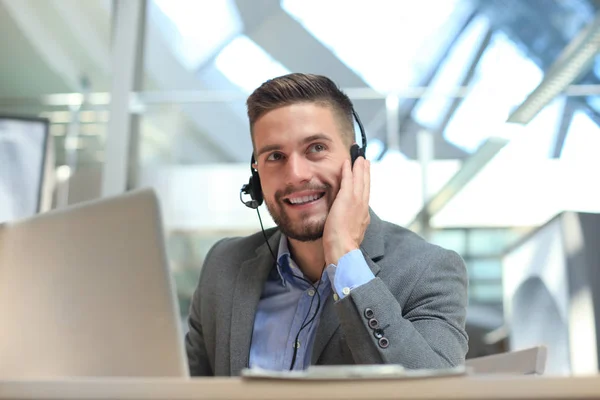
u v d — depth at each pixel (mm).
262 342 1265
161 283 742
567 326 1744
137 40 3572
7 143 2445
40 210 2424
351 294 1008
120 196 768
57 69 3838
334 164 1266
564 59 3395
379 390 572
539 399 558
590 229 1785
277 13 4125
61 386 606
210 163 3547
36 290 800
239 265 1361
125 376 747
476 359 1256
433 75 4008
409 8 4207
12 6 3836
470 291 3666
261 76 4070
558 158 3568
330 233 1153
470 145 3633
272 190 1272
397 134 3652
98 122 3619
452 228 3627
